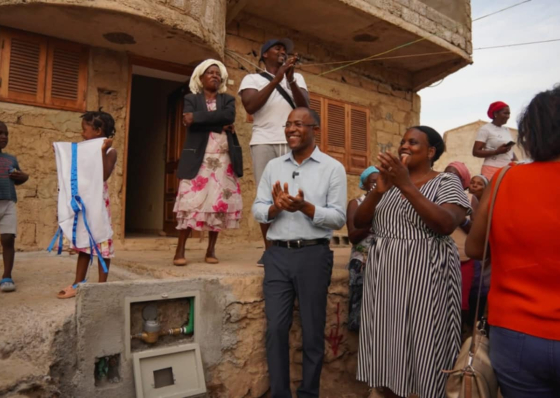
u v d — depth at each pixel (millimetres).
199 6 4910
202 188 3314
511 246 1550
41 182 4875
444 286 2340
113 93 5348
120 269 3699
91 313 2262
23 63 4816
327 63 6832
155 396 2379
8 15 4445
